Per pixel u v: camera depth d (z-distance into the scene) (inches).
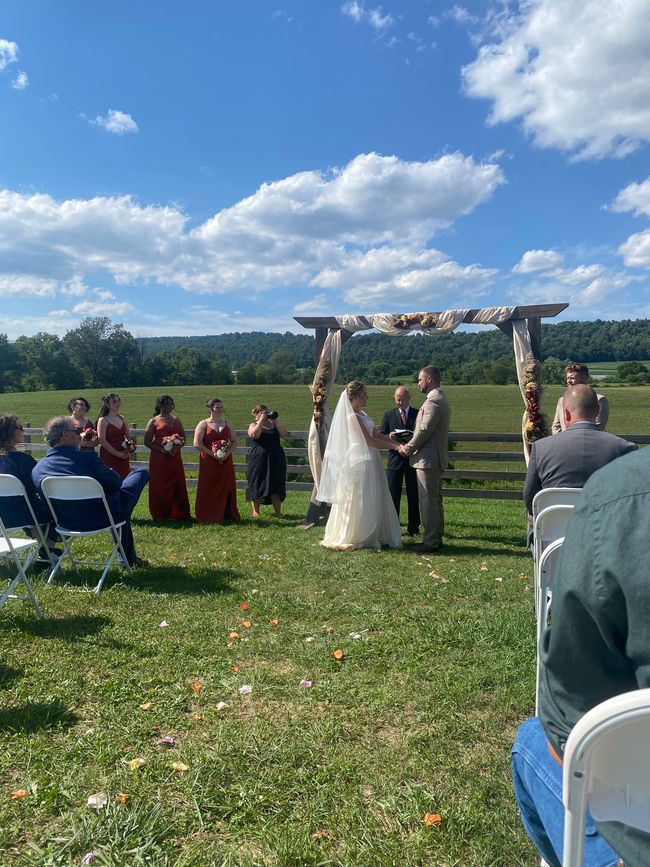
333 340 336.5
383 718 129.1
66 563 256.1
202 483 357.7
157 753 115.9
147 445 361.7
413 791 103.5
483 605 201.5
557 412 274.5
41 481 214.1
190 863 88.4
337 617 190.4
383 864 88.0
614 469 46.9
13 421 221.9
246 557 269.6
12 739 119.8
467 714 130.6
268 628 180.4
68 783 105.9
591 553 44.5
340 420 289.1
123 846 91.4
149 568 249.1
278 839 92.3
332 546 285.9
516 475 384.5
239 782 106.7
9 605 198.5
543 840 62.7
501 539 321.4
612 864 50.4
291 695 139.0
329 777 108.3
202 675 149.4
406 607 199.6
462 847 91.9
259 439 366.9
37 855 89.2
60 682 143.4
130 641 169.6
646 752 43.0
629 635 43.3
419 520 332.5
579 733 42.4
